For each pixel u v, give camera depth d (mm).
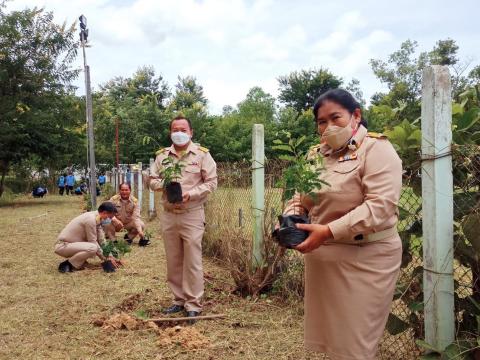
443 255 2500
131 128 27656
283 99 40219
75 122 19234
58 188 28156
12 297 4867
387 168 2100
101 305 4586
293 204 2527
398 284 2943
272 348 3486
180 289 4410
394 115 3500
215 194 6801
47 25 18062
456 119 2781
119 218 8211
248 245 5035
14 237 9164
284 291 4668
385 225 2125
